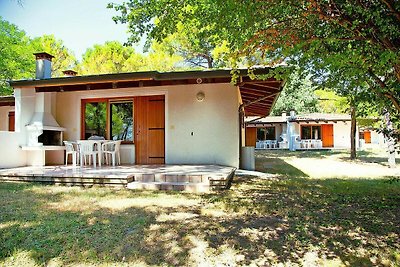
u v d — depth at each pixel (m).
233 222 3.65
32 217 3.74
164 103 8.84
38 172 6.60
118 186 5.85
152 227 3.42
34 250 2.79
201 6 3.89
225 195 5.23
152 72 7.32
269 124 27.91
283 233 3.29
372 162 14.04
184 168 7.13
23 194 5.15
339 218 3.90
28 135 8.48
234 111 8.19
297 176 8.45
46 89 8.69
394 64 2.81
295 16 3.24
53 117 9.05
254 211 4.18
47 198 4.84
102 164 8.61
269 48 3.38
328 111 31.72
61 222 3.55
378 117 5.68
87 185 5.99
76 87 8.74
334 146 26.62
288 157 17.39
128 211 4.08
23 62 18.59
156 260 2.64
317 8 2.96
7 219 3.66
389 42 2.80
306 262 2.62
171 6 4.05
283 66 3.61
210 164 8.23
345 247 2.94
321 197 5.25
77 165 8.37
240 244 2.97
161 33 4.37
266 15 3.23
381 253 2.80
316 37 3.05
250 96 10.82
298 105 29.84
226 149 8.20
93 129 9.27
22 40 19.17
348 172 9.91
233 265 2.56
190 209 4.23
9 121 12.17
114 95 9.05
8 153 7.98
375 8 2.86
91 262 2.59
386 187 6.51
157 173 6.11
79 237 3.09
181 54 16.12
